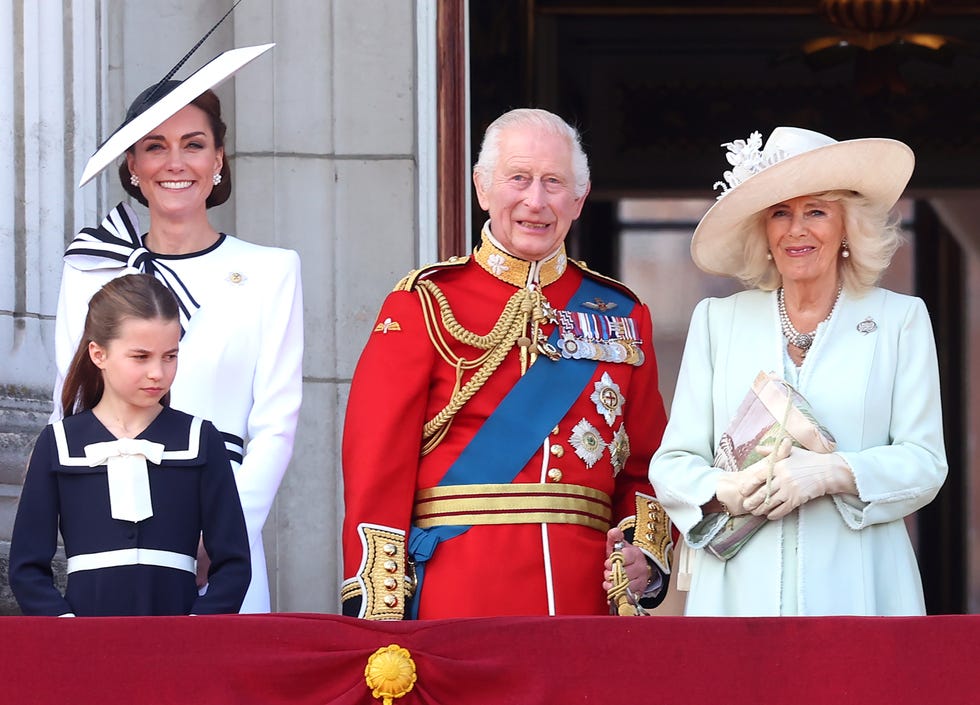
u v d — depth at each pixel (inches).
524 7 1574.8
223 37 911.0
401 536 641.6
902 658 546.0
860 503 618.2
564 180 673.0
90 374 610.9
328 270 894.4
